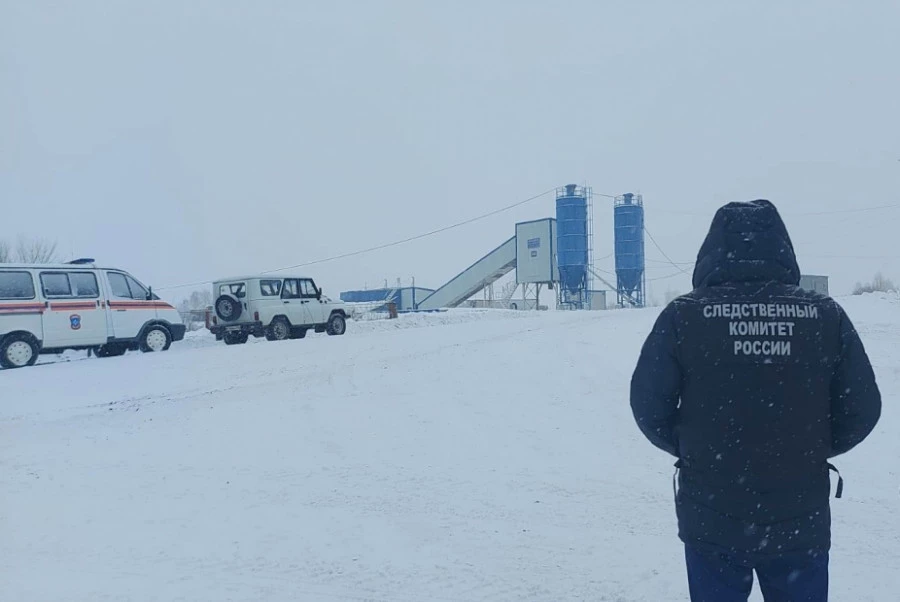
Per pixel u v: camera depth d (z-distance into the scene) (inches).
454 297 2450.8
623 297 2282.2
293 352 677.9
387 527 251.4
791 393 120.1
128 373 616.1
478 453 339.9
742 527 119.2
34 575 217.5
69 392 551.5
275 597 200.2
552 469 311.0
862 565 206.5
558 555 222.5
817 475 122.2
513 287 2399.1
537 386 465.4
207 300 2135.8
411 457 338.0
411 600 196.4
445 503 273.7
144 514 273.0
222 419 433.7
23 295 702.5
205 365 637.9
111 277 759.1
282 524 257.9
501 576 209.0
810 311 122.7
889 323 587.2
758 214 127.3
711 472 122.0
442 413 416.8
